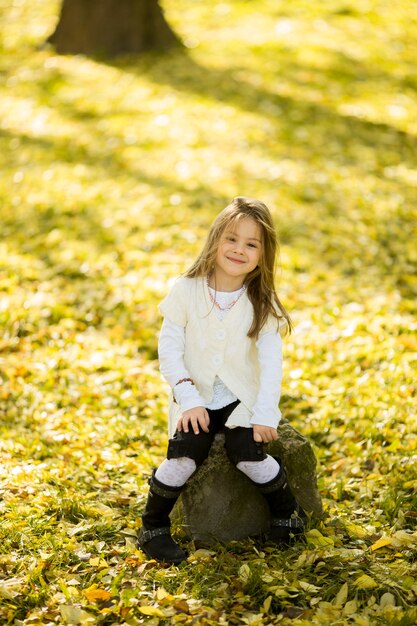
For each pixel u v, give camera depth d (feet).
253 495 12.03
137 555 11.40
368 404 17.16
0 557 11.27
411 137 33.94
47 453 15.71
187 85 37.76
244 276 11.65
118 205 28.25
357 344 20.18
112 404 18.44
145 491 13.94
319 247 25.68
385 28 44.78
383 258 25.35
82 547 11.62
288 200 28.32
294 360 19.98
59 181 30.14
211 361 11.33
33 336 21.42
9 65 41.88
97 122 35.01
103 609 10.02
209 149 32.27
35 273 24.32
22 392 18.74
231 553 11.57
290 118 34.81
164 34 42.06
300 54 41.01
